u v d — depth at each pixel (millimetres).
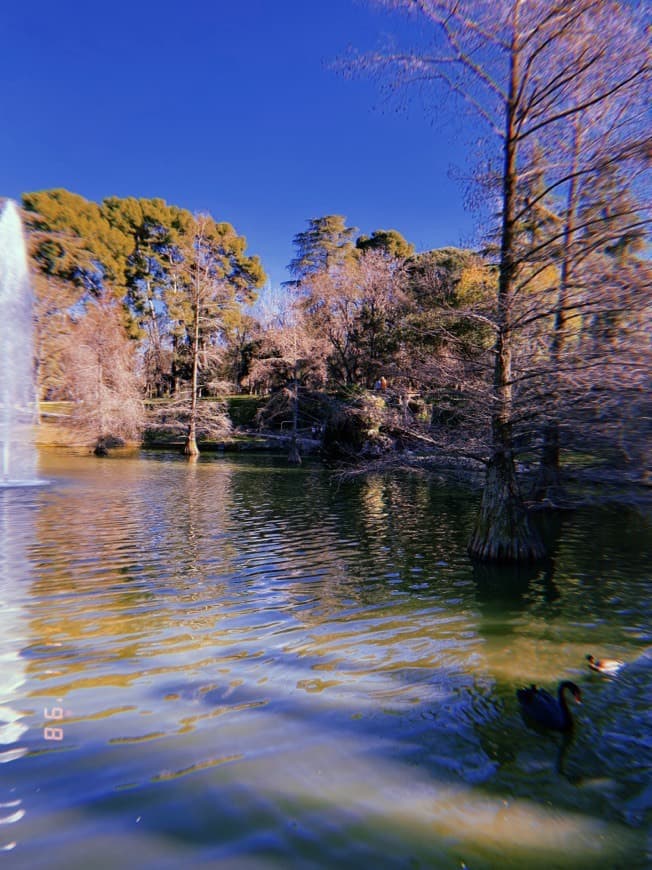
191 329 50625
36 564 10336
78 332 38906
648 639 7180
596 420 10102
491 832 3768
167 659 6387
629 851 3611
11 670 6070
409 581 9609
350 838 3680
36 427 39125
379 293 36125
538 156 11320
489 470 11266
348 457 29141
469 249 12945
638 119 10031
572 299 10719
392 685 5848
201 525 14172
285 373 42500
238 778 4270
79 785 4148
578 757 4633
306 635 7168
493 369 11375
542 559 10992
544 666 6359
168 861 3443
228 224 62875
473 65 10531
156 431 47125
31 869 3350
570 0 9266
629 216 10289
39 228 44062
